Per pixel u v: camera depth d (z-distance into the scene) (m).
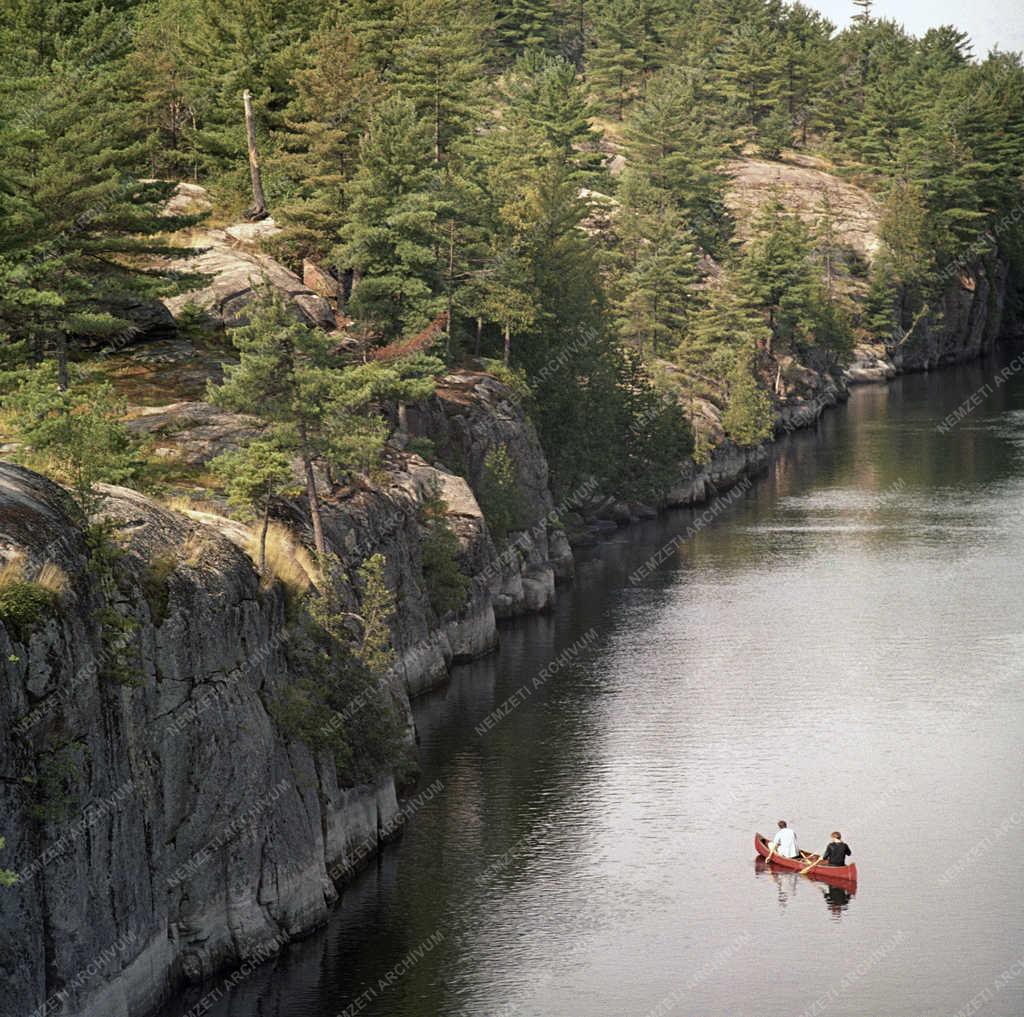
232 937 41.41
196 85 104.81
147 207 64.94
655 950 44.09
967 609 83.50
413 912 46.25
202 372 74.31
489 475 85.62
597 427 107.62
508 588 84.88
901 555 98.19
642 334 147.25
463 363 97.38
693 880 49.09
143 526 42.38
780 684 70.50
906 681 70.50
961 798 55.91
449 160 108.75
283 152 100.12
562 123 165.38
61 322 61.50
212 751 40.88
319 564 53.03
